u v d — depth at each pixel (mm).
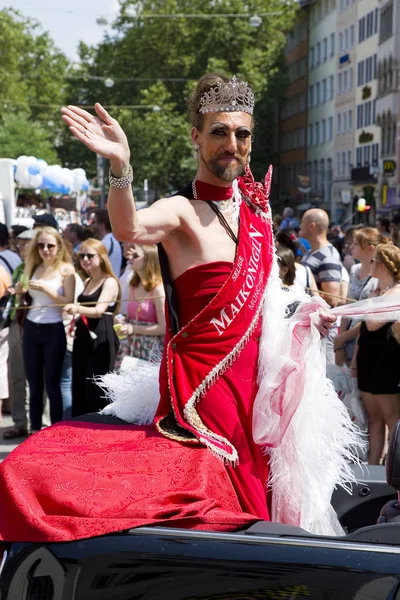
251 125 3197
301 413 3197
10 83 54875
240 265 3121
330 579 2395
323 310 3268
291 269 5973
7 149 51500
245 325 3135
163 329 7105
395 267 5910
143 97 55406
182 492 2771
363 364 6199
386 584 2352
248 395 3143
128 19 55156
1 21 55594
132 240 2979
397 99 48625
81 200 29438
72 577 2590
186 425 3037
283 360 3141
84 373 7301
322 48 67125
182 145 52844
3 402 9719
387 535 2484
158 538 2582
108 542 2602
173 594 2508
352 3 59125
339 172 63719
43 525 2656
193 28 54250
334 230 22219
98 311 7242
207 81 3150
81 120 2877
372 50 55125
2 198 16938
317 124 69062
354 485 3586
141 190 55469
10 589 2660
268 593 2430
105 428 3160
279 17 55750
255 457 3137
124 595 2541
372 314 3293
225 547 2516
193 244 3117
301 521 3172
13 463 2809
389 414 6184
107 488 2752
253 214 3266
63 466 2797
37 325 7867
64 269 7801
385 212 47750
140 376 3377
